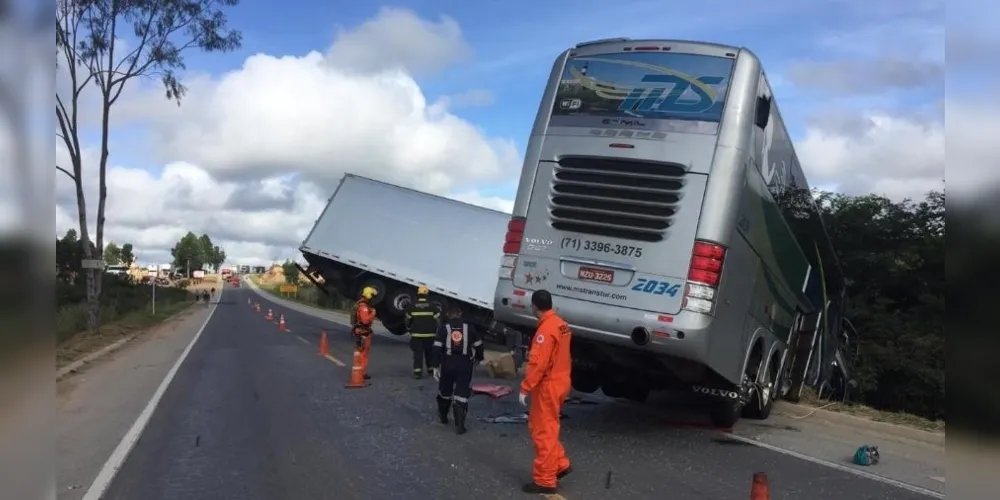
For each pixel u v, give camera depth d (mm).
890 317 17422
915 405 15781
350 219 23281
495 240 22297
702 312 7262
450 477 6660
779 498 6129
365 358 13297
